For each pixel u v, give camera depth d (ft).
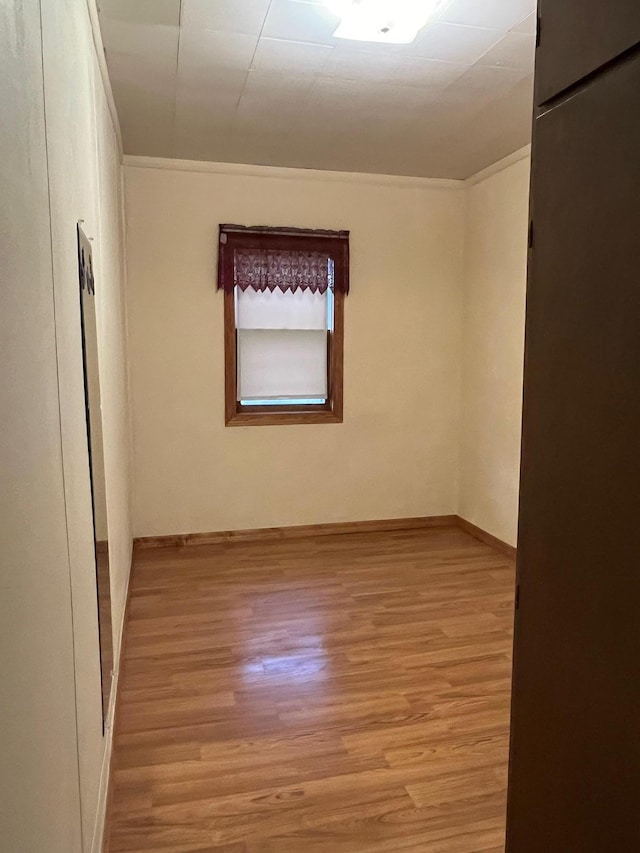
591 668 3.54
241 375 14.84
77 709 4.49
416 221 15.19
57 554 3.82
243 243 14.17
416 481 15.88
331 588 11.92
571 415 3.67
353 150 12.96
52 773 3.45
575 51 3.56
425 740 7.39
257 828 6.05
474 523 15.35
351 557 13.70
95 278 7.19
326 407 15.43
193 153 13.21
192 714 7.89
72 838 4.10
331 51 8.52
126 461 12.37
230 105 10.53
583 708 3.61
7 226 2.79
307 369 15.23
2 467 2.56
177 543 14.53
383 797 6.47
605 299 3.37
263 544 14.64
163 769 6.87
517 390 13.44
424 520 15.94
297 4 7.28
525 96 10.12
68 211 4.91
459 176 14.96
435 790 6.57
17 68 3.07
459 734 7.52
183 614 10.75
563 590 3.77
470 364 15.35
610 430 3.35
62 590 3.96
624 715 3.29
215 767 6.90
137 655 9.34
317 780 6.72
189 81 9.53
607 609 3.40
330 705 8.09
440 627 10.30
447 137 12.15
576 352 3.61
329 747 7.26
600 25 3.35
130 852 5.75
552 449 3.85
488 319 14.49
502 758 7.09
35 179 3.51
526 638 4.16
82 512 5.08
